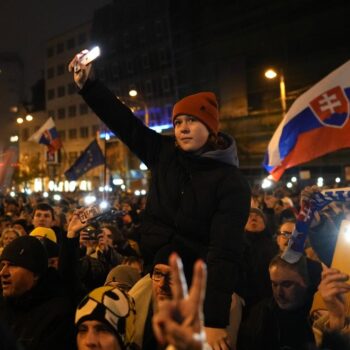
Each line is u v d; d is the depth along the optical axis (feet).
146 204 9.34
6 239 20.35
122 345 8.48
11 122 283.79
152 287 9.61
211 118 8.54
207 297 7.63
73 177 51.21
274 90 130.21
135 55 189.57
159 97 181.16
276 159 21.57
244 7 137.80
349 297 7.89
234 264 7.94
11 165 31.12
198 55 154.51
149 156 9.63
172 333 4.16
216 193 8.34
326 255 10.25
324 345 7.91
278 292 9.62
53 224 21.63
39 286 10.16
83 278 16.07
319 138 20.22
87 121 218.38
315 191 9.60
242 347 9.80
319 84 20.15
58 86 232.94
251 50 136.36
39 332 9.57
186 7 159.12
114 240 21.77
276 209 34.94
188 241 8.48
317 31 122.11
